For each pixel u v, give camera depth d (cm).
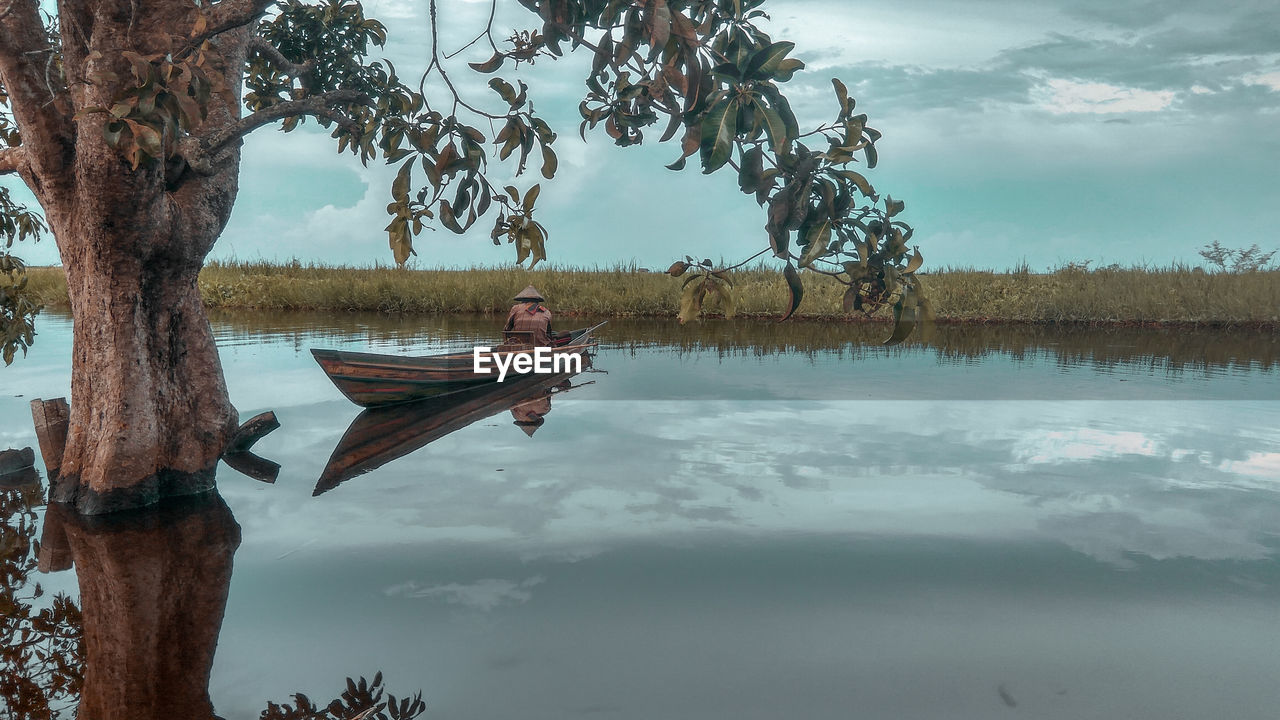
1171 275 1884
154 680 323
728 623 363
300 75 973
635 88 246
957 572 423
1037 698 301
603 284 2103
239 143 661
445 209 330
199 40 426
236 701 304
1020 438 729
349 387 870
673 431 764
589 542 471
